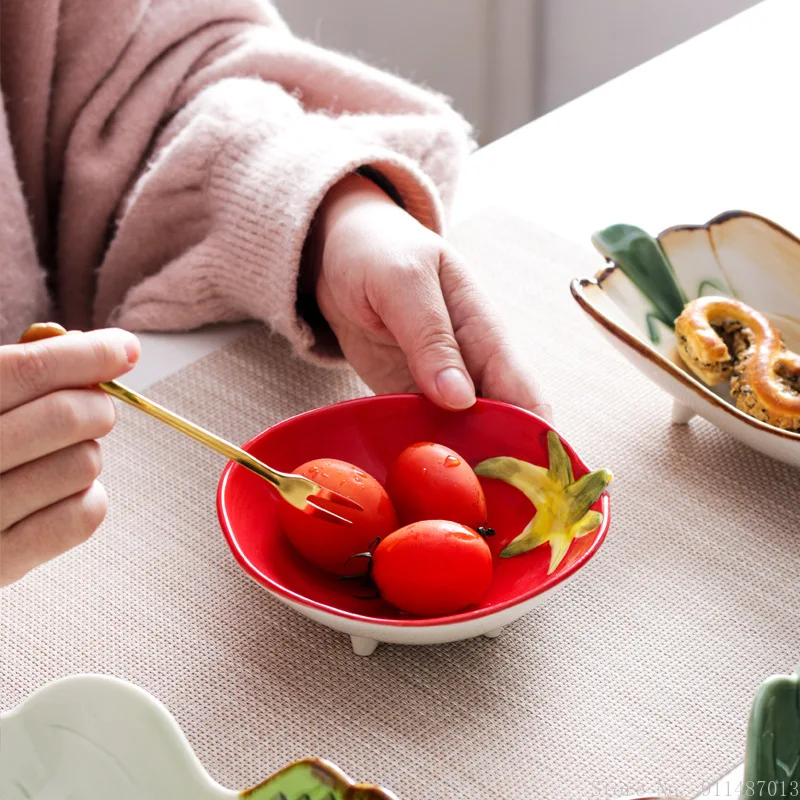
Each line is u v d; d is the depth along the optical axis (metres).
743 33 1.54
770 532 1.02
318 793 0.84
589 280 1.08
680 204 1.25
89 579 1.00
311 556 0.96
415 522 0.96
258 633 0.98
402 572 0.93
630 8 2.26
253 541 0.96
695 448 1.07
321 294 1.11
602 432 1.07
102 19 1.23
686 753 0.93
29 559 0.94
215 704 0.95
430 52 2.33
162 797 0.86
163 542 1.02
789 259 1.10
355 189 1.13
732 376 1.07
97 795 0.87
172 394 1.10
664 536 1.02
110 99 1.24
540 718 0.94
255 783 0.92
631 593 0.99
